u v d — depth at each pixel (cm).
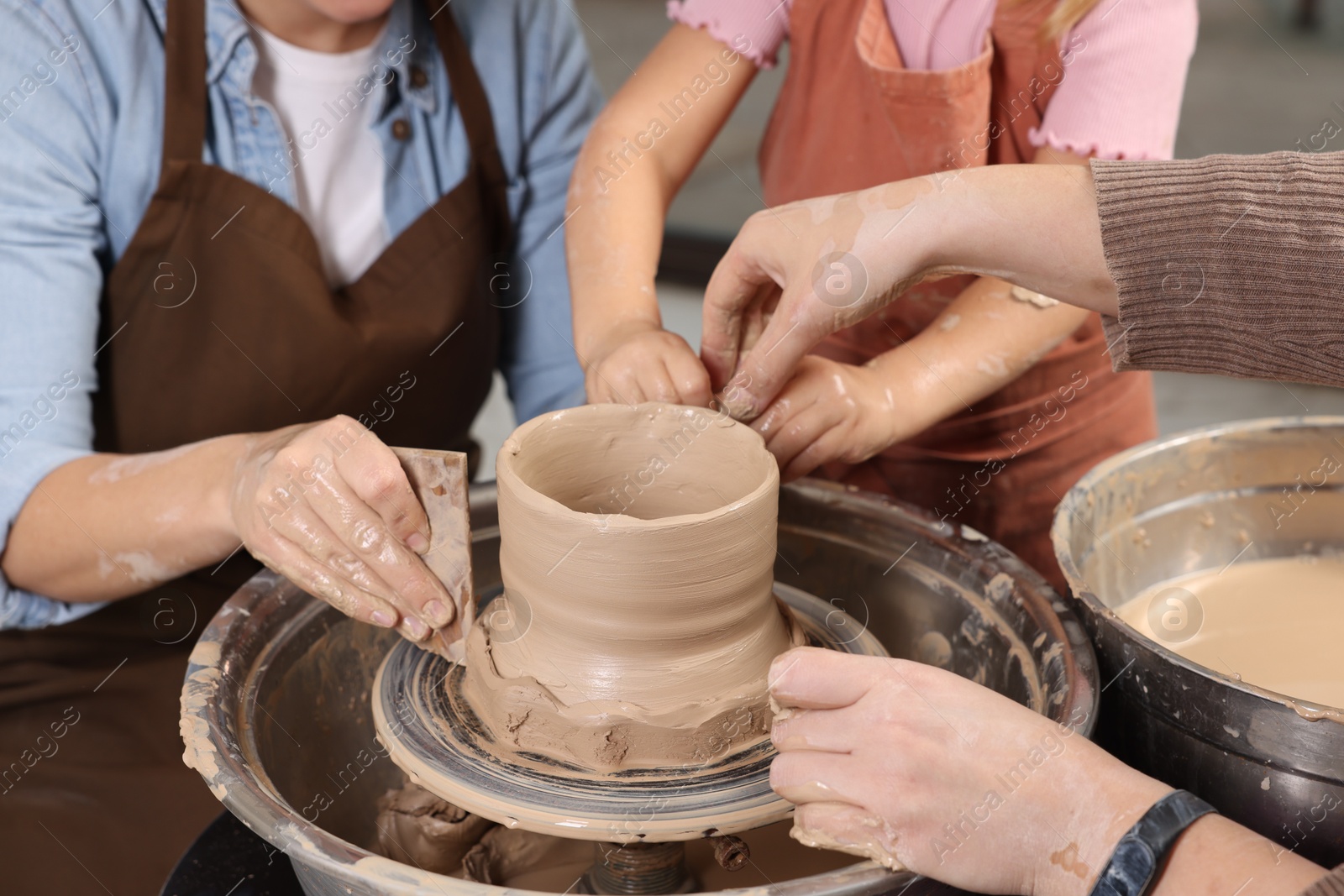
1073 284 90
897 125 136
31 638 136
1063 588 157
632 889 95
